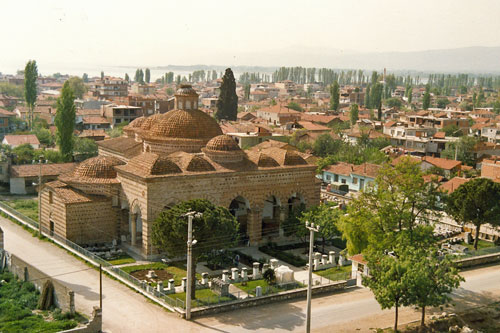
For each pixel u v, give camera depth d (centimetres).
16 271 5588
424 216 6375
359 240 6272
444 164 11500
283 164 7475
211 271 6147
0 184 9912
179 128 7606
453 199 7350
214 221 5381
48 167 10000
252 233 7181
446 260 4706
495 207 7012
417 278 4353
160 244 5559
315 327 4731
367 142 14438
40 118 17938
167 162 6569
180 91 7875
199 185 6694
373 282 4678
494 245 7650
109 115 17588
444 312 5222
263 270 5925
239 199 7694
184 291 5391
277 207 7925
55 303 4856
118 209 6969
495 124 18188
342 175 10794
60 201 6719
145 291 5262
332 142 13225
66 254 6391
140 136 8269
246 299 5106
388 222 6112
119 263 6219
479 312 5269
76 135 13575
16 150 11394
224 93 17450
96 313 4344
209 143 7150
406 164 6184
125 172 6706
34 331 4206
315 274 6178
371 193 6353
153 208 6356
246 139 12125
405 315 5128
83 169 7112
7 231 7281
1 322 4394
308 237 7544
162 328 4522
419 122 18625
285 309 5116
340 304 5341
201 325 4628
